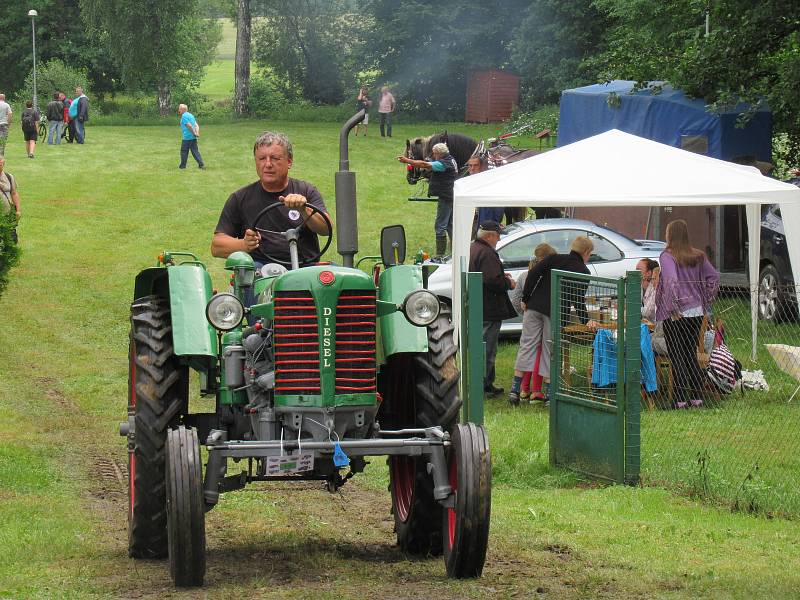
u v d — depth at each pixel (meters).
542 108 51.69
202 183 33.25
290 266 7.19
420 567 6.69
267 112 60.84
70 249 25.00
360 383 6.19
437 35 57.03
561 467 10.73
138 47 59.28
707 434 10.96
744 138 19.41
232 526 8.03
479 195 13.88
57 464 10.30
